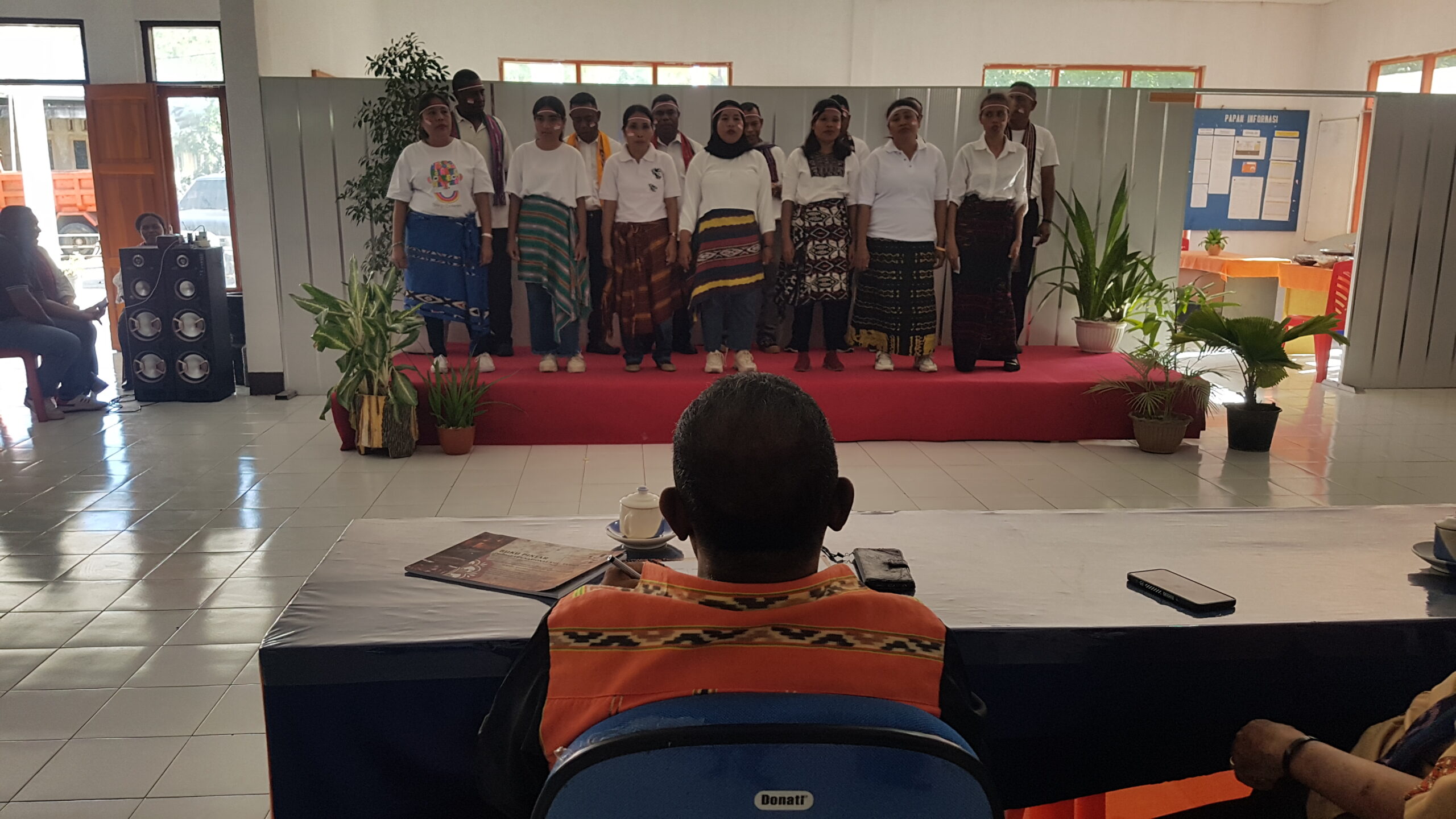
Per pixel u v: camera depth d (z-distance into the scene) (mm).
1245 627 1382
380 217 5887
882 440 5227
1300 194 10266
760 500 943
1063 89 6180
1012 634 1356
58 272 5895
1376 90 9445
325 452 4980
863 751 819
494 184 5555
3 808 2057
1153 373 5410
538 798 868
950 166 6168
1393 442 5363
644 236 5219
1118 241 6066
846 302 5332
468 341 6309
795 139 6102
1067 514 1913
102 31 7277
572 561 1612
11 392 6461
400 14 8930
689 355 6023
